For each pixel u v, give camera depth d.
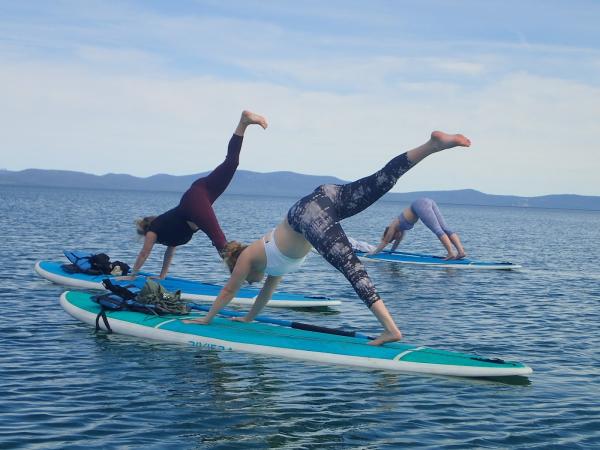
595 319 6.12
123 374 3.72
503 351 4.63
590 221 65.31
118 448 2.65
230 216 33.06
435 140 3.46
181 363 3.96
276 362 4.00
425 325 5.58
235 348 4.24
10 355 4.10
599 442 2.82
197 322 4.60
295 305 6.18
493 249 16.81
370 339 4.23
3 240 12.80
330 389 3.50
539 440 2.83
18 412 3.06
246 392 3.42
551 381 3.79
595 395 3.53
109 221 22.36
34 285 6.96
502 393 3.51
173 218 6.18
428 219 10.70
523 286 8.56
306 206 3.83
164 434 2.81
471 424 3.02
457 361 3.85
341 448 2.70
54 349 4.25
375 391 3.48
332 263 3.91
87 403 3.21
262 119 5.22
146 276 6.70
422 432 2.90
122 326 4.71
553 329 5.54
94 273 6.98
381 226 30.33
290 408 3.18
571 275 10.36
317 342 4.20
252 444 2.72
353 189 3.79
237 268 4.26
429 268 10.27
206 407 3.18
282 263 4.09
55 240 13.51
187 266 10.01
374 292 3.95
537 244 19.75
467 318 5.98
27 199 49.91
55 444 2.68
